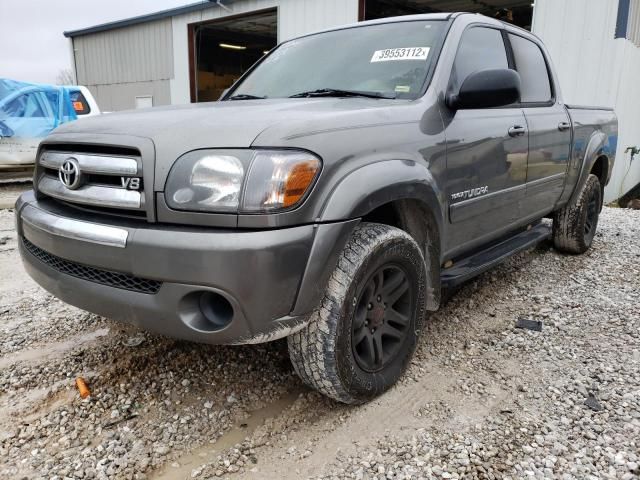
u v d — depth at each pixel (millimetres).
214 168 1842
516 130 3223
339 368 2113
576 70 8703
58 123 9562
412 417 2262
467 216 2873
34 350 2883
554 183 3969
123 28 17031
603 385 2490
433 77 2705
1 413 2297
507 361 2762
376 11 12578
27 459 1999
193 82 15375
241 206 1808
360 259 2104
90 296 2086
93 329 3148
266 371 2676
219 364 2732
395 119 2354
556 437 2100
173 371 2660
